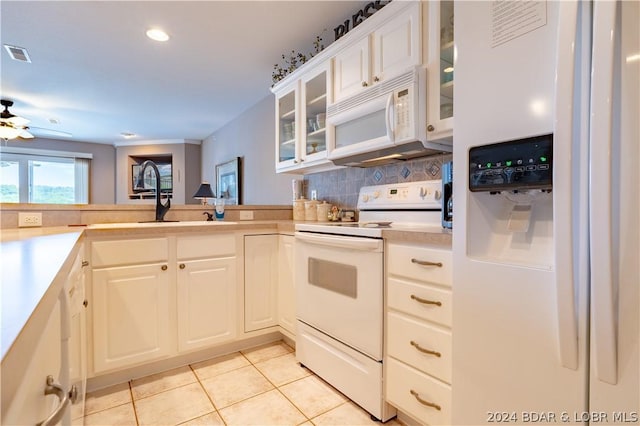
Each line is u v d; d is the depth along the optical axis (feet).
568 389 2.58
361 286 5.28
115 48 8.52
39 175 19.19
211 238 6.86
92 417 5.08
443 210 5.28
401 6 5.64
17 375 1.10
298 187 10.11
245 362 6.92
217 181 16.90
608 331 2.31
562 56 2.45
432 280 4.30
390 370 4.90
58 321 2.36
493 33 3.06
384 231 4.92
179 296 6.50
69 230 5.30
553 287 2.66
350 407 5.39
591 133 2.31
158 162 20.52
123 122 15.72
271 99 11.77
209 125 16.34
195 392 5.79
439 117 5.23
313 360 6.36
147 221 7.83
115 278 5.85
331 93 7.19
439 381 4.23
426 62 5.40
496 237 3.38
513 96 2.91
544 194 3.06
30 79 10.49
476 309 3.23
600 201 2.27
